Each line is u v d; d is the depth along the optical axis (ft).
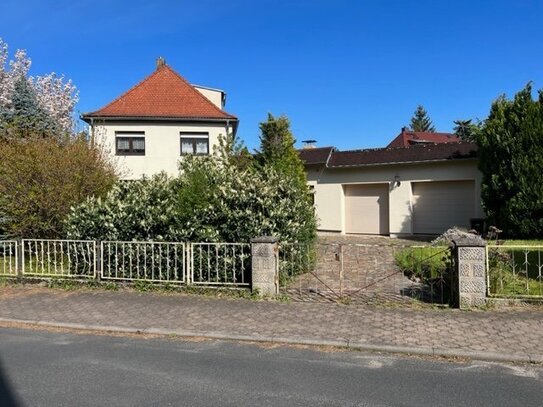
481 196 51.13
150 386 14.11
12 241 30.35
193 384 14.24
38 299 26.02
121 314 22.59
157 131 69.51
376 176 65.00
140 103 71.61
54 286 28.78
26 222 36.37
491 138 48.83
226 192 28.53
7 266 30.53
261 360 16.46
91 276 28.73
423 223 62.13
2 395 13.53
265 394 13.43
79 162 39.14
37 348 18.13
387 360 16.31
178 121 69.72
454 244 22.38
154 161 69.31
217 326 20.31
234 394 13.46
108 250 28.71
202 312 22.56
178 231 27.96
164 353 17.37
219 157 46.06
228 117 70.23
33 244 30.32
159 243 27.43
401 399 13.00
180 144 70.23
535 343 17.22
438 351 16.75
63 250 29.73
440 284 24.04
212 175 30.94
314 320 20.84
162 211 28.84
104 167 43.39
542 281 24.67
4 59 91.15
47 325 21.42
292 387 13.94
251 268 25.53
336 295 25.04
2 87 85.05
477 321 19.97
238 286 26.50
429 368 15.47
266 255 24.99
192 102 72.64
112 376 14.98
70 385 14.24
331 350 17.52
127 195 30.48
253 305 23.59
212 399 13.12
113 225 29.14
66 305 24.58
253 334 19.13
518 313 20.94
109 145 65.62
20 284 29.58
